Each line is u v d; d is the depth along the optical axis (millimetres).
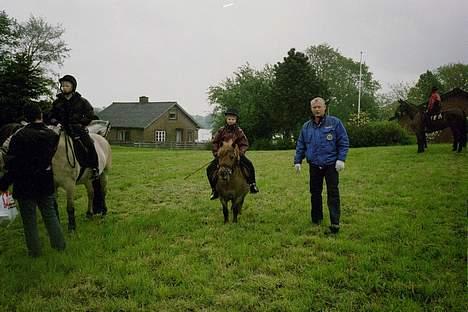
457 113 16375
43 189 6035
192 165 17297
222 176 7207
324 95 50219
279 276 5395
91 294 4988
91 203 8578
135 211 9195
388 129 30312
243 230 7438
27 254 6324
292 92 48750
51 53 54406
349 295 4828
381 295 4852
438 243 6359
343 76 66938
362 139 30641
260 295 4902
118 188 11922
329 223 7723
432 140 33562
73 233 7316
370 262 5660
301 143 7629
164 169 16062
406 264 5559
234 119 8055
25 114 5969
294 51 51000
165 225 7699
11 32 46750
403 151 18141
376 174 12586
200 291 4918
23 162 5840
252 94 55812
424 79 66500
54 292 5023
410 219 7703
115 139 67750
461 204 8492
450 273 5285
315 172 7410
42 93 30094
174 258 6035
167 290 4934
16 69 29078
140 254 6227
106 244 6645
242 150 7883
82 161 7531
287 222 7969
